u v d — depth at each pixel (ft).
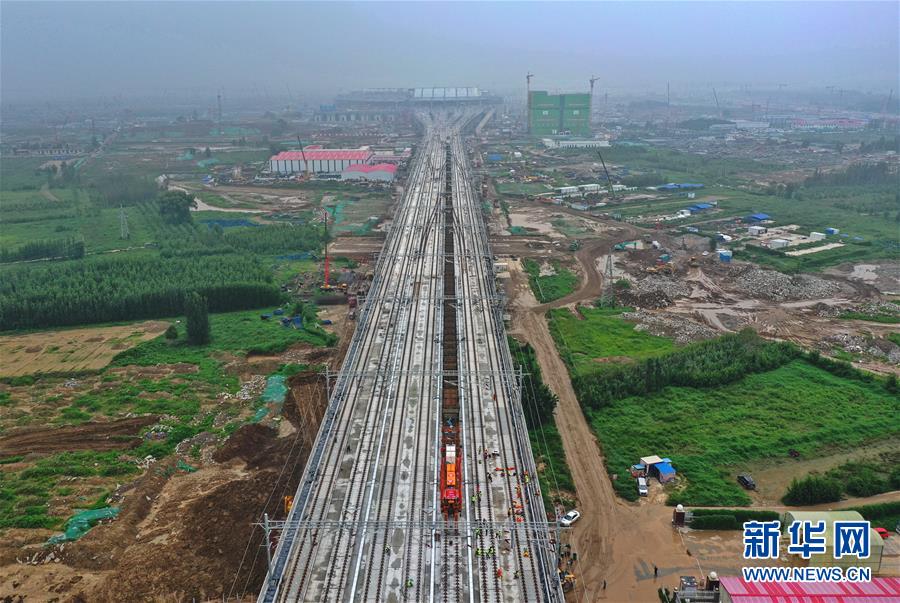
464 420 345.92
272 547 266.36
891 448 346.33
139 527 285.02
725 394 400.67
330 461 311.88
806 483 301.84
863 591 219.20
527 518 271.08
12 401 400.67
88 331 511.40
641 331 504.02
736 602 215.92
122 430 363.76
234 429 362.74
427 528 264.72
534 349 472.03
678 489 313.73
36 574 256.93
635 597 250.57
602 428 364.38
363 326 472.85
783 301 575.79
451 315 497.46
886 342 479.41
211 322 523.29
